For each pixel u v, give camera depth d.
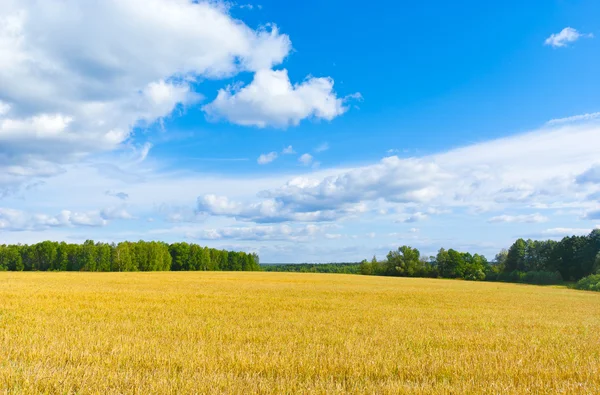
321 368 8.25
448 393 6.72
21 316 15.18
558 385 7.28
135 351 9.34
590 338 13.63
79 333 11.63
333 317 17.25
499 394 6.71
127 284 39.84
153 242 121.25
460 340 12.21
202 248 134.38
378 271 117.69
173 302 22.14
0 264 105.56
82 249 109.38
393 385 7.02
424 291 41.03
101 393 6.35
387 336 12.66
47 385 6.68
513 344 11.85
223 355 9.05
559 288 66.00
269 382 7.12
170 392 6.45
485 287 57.50
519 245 107.50
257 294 29.84
